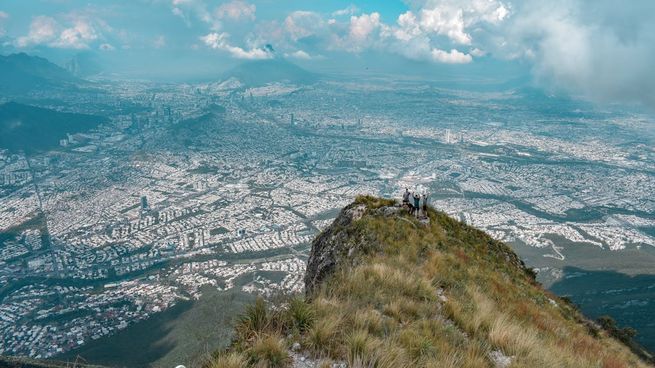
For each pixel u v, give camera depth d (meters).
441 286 12.73
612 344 17.78
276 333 7.30
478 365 7.48
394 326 8.34
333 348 7.12
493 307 11.80
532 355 8.66
